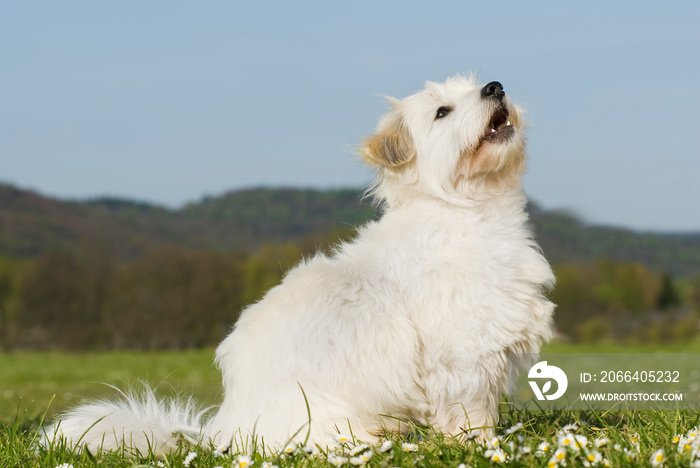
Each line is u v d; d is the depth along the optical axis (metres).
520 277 3.85
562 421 4.34
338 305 3.81
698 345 23.42
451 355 3.74
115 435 3.72
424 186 4.18
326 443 3.53
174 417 4.20
